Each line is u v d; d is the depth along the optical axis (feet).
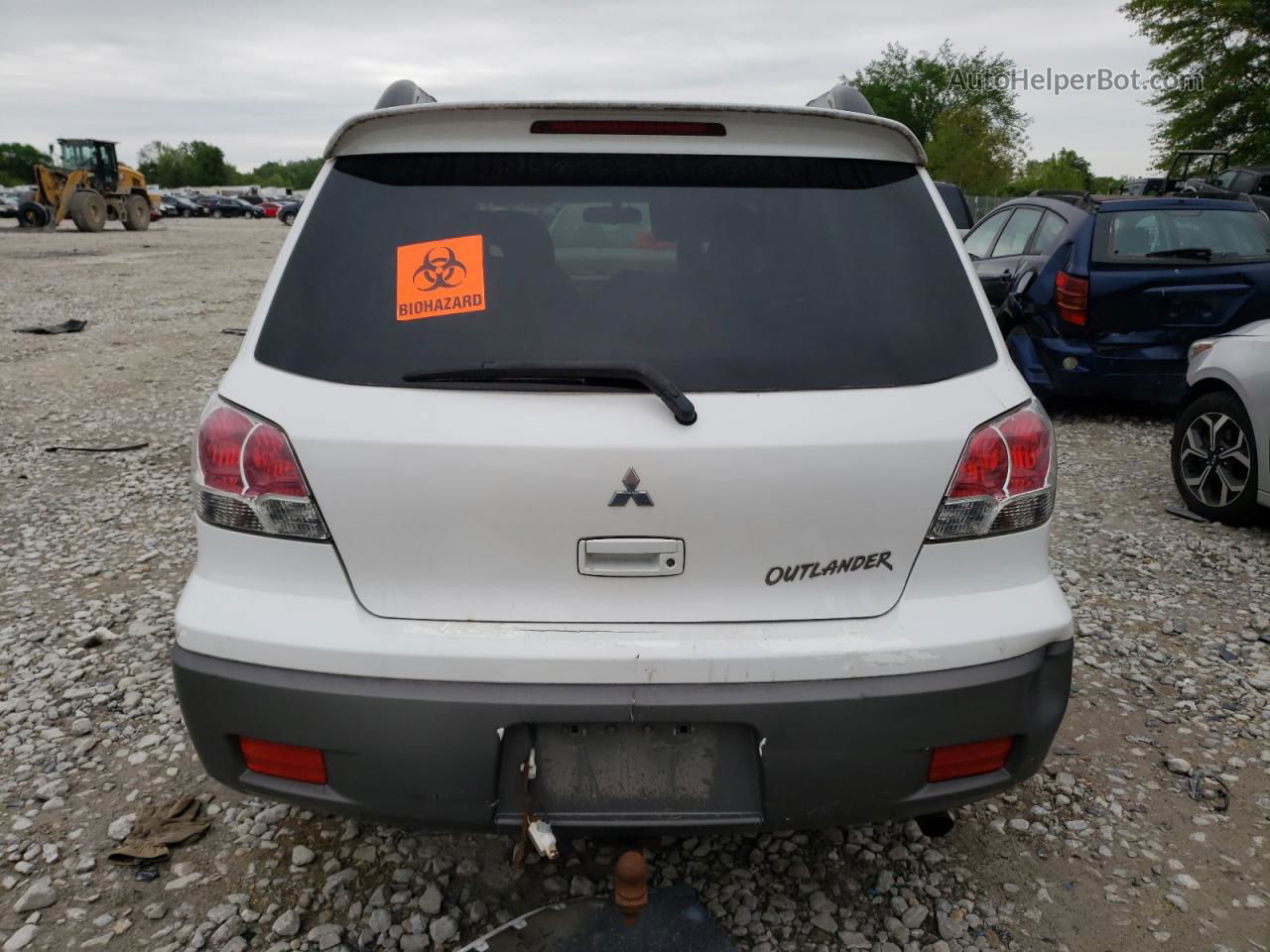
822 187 7.47
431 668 6.52
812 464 6.58
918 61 186.80
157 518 18.42
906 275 7.29
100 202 120.78
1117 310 23.77
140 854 8.72
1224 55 101.45
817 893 8.38
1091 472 21.25
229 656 6.70
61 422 26.20
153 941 7.80
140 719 11.12
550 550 6.57
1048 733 7.14
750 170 7.45
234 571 6.86
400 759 6.61
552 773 6.73
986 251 30.09
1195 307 23.73
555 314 6.95
